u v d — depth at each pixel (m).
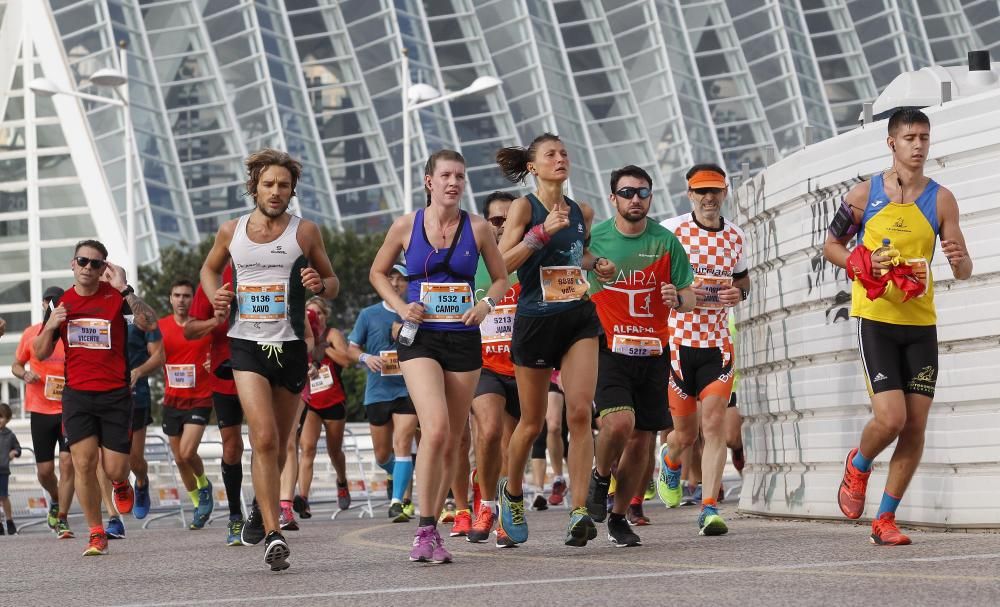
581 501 20.78
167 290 107.50
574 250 20.52
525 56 142.62
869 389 19.77
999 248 21.67
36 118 126.56
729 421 34.03
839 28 162.62
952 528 21.95
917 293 19.23
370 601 15.36
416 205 133.50
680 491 27.91
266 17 133.75
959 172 22.22
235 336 20.08
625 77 147.12
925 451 22.52
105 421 26.08
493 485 23.47
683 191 144.50
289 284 20.17
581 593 15.33
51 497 35.25
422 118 136.00
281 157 20.16
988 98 21.84
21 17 128.62
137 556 24.73
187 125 128.50
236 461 27.56
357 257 110.06
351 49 136.38
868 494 23.72
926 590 14.53
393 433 36.22
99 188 124.50
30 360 34.09
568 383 20.61
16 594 18.19
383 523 34.50
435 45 140.50
